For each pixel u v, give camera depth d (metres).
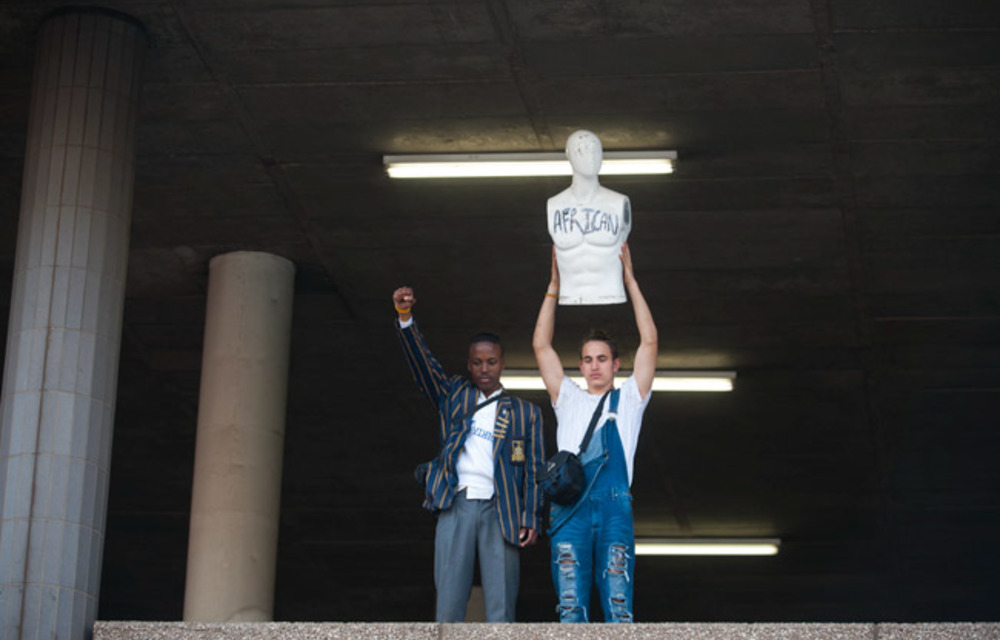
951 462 22.12
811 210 16.36
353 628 8.88
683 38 13.47
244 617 15.34
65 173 12.46
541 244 17.23
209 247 17.39
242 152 15.45
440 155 15.34
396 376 20.59
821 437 21.70
